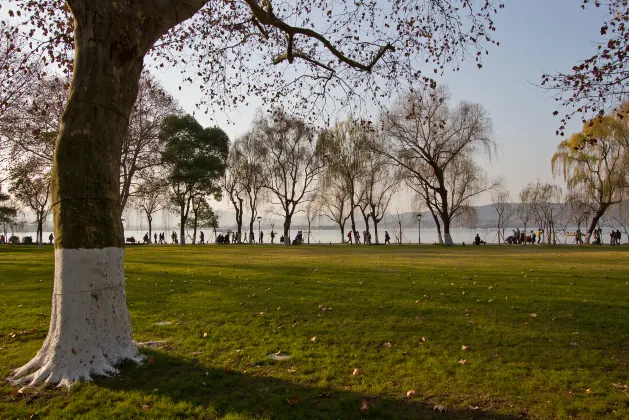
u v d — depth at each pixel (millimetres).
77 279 5547
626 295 10219
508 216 61781
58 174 5590
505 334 7309
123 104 5965
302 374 5699
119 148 5988
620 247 36844
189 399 4906
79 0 5645
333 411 4578
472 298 10305
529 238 51750
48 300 10953
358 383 5367
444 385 5227
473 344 6832
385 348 6742
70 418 4457
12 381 5418
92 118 5633
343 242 56938
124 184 30031
